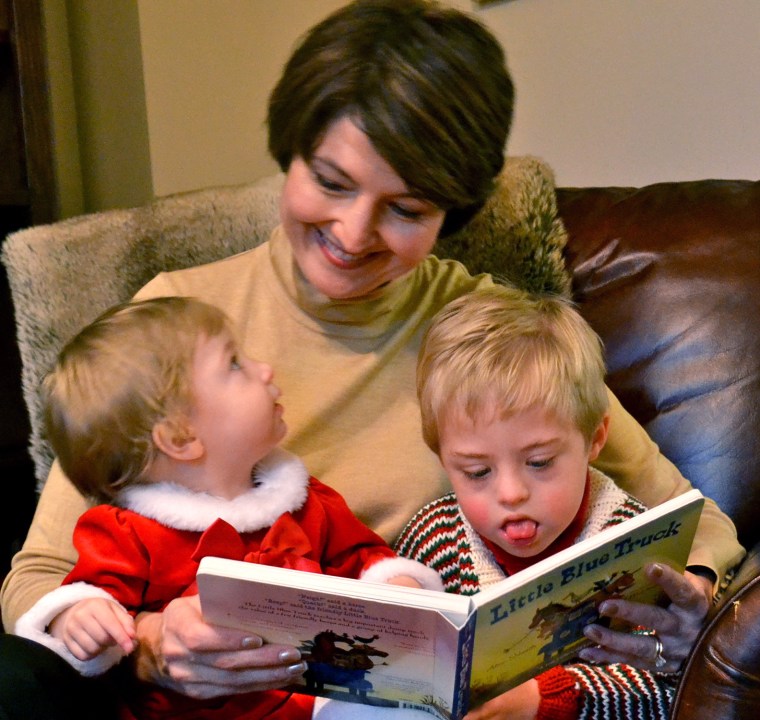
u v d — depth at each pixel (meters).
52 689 0.71
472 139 0.83
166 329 0.90
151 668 0.82
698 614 0.80
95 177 2.23
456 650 0.64
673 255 1.28
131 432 0.87
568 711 0.82
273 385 0.95
